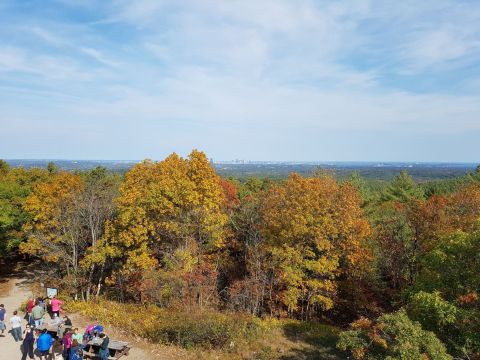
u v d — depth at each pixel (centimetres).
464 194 2888
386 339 1291
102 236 2738
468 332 1321
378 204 4869
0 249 3309
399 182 5378
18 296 2822
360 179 5488
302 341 2261
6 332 2020
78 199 2795
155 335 1956
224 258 3325
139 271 2689
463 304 1409
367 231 2736
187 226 2875
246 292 2725
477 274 1488
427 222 2789
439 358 1140
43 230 2817
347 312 3209
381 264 3123
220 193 3162
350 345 1372
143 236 2619
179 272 2519
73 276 2675
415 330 1195
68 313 2311
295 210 2586
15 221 3191
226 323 2067
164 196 2817
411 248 2956
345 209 2733
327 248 2553
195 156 2981
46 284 2775
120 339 1934
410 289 1780
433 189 5475
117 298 2891
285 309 3078
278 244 2711
